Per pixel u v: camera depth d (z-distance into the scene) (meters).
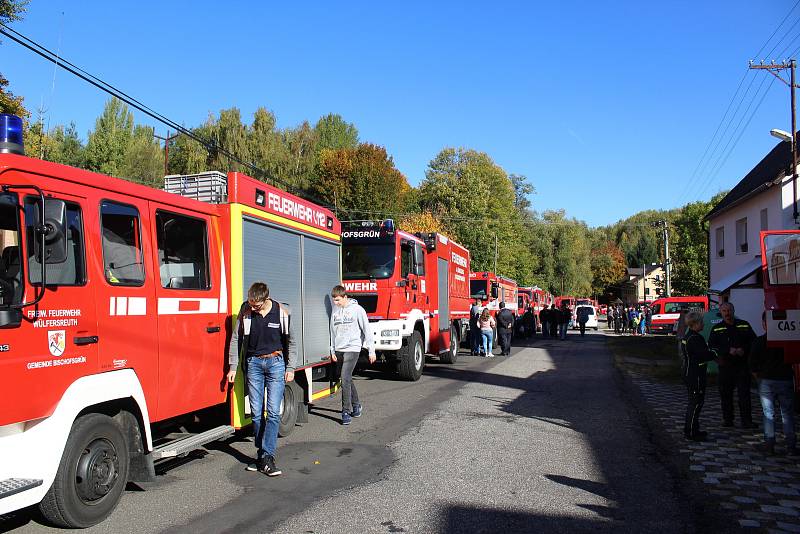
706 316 13.31
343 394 8.85
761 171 26.80
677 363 18.11
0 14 16.27
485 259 53.81
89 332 4.83
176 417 6.62
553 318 35.50
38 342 4.35
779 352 7.16
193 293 6.31
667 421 9.20
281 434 7.93
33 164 4.50
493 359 19.92
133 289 5.39
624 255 101.06
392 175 52.91
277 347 6.43
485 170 59.41
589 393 12.04
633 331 40.66
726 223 27.44
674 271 58.41
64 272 4.65
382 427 8.60
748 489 5.81
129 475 5.41
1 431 4.18
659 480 6.11
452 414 9.63
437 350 15.88
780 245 7.34
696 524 4.88
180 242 6.22
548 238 78.62
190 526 4.77
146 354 5.51
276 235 8.01
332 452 7.17
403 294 13.36
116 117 44.28
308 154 54.88
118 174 41.00
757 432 8.45
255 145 49.56
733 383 8.82
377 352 13.52
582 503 5.39
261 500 5.42
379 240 13.42
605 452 7.24
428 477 6.15
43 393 4.36
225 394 6.85
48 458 4.36
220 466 6.59
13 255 4.25
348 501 5.40
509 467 6.55
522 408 10.23
